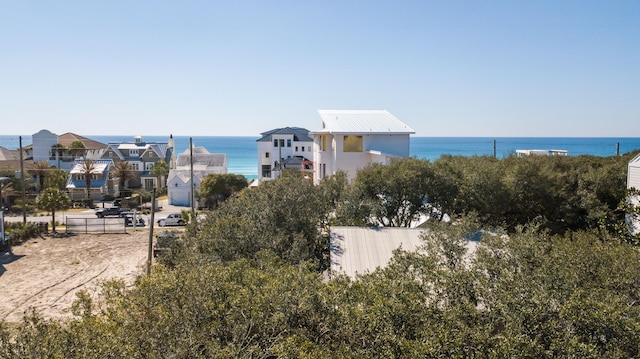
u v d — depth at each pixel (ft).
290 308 28.81
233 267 35.86
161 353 25.34
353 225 68.90
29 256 98.53
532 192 71.87
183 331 27.32
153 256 92.32
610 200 73.36
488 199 69.67
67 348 24.71
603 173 72.43
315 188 73.10
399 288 28.58
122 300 29.07
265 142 199.52
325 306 29.01
